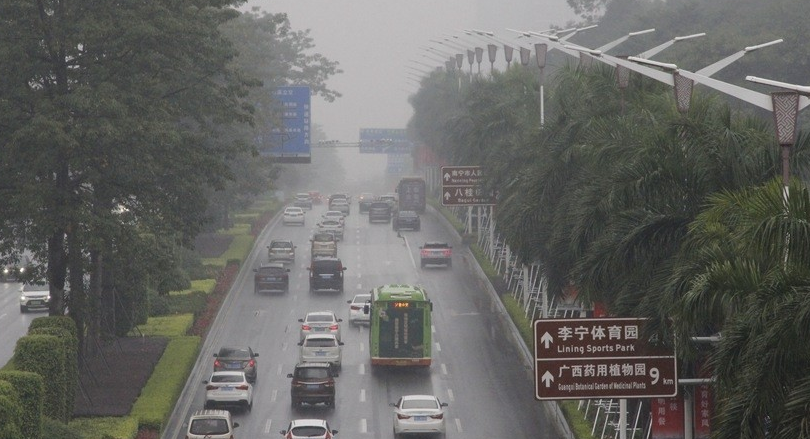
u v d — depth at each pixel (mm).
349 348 102000
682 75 50125
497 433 74312
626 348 48062
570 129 69500
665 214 50094
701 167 49844
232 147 85125
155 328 103062
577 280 53875
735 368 35062
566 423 74375
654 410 49938
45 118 69625
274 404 82812
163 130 74188
